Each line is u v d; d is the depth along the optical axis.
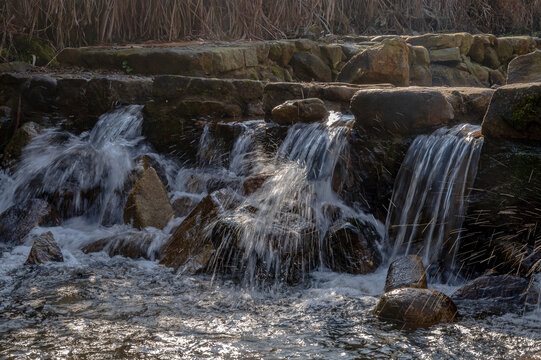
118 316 3.50
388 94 4.61
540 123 3.88
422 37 8.92
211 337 3.16
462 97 4.66
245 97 6.19
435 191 4.35
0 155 7.04
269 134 5.49
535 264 3.78
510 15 12.32
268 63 8.16
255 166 5.50
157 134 6.30
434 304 3.39
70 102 7.02
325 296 3.85
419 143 4.53
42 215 5.56
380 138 4.72
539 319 3.38
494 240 4.09
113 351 2.98
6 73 7.41
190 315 3.52
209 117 6.14
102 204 5.99
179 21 9.54
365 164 4.78
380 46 7.15
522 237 4.02
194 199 5.50
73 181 6.12
